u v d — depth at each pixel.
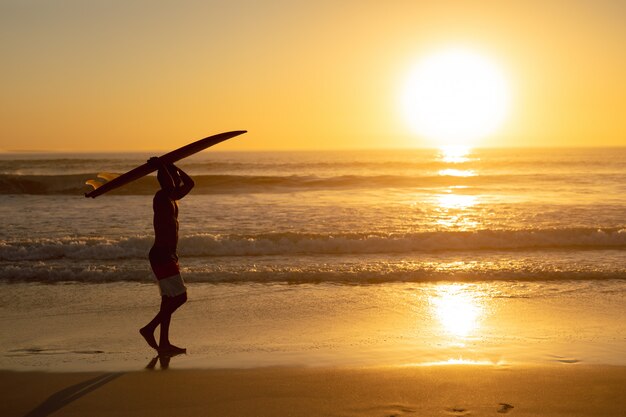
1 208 21.42
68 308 8.37
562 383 4.98
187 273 10.23
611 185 32.81
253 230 15.86
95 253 12.52
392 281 10.09
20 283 10.04
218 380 5.15
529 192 28.44
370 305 8.45
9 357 6.02
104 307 8.43
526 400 4.57
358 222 17.47
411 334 6.94
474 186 31.97
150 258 6.13
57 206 22.09
